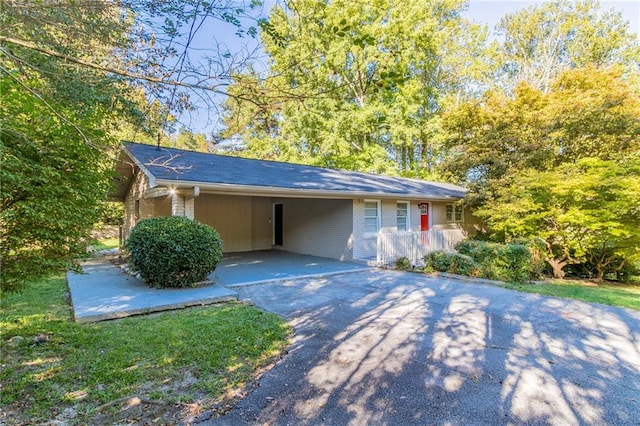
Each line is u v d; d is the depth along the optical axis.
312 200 12.63
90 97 3.79
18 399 2.82
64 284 7.46
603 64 22.33
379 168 19.33
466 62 21.95
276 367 3.51
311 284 7.67
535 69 23.70
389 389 3.09
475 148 13.50
